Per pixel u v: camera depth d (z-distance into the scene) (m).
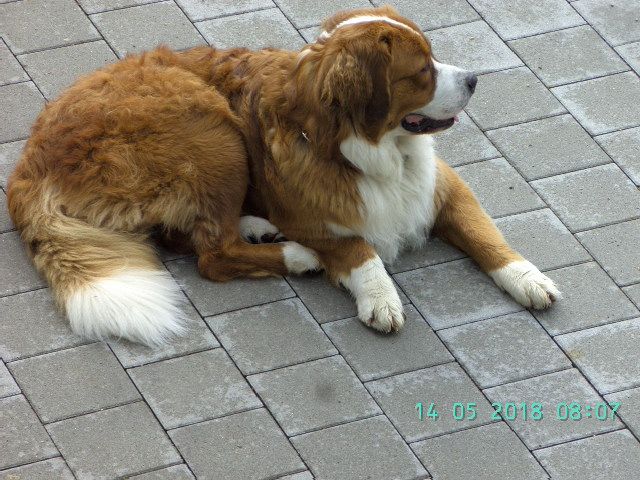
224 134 9.09
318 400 8.32
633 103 10.88
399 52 8.38
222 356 8.62
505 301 9.08
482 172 10.20
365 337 8.79
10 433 8.05
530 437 8.11
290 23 11.63
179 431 8.09
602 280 9.27
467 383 8.47
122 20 11.59
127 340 8.71
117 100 9.06
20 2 11.74
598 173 10.19
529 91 10.97
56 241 8.94
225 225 9.17
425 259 9.48
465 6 11.87
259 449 7.99
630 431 8.17
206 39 11.42
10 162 10.09
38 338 8.71
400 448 8.02
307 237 9.18
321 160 8.73
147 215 9.07
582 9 11.85
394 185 9.02
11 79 10.90
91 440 8.02
